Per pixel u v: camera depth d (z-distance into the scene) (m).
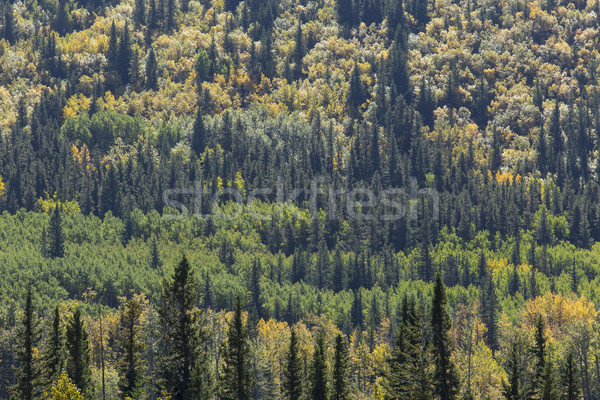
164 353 157.38
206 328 157.38
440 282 145.38
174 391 150.88
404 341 157.88
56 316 162.00
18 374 151.50
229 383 156.38
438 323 144.75
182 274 154.12
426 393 145.75
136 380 158.38
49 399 132.12
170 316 153.62
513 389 159.25
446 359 145.25
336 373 157.62
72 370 157.75
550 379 155.38
